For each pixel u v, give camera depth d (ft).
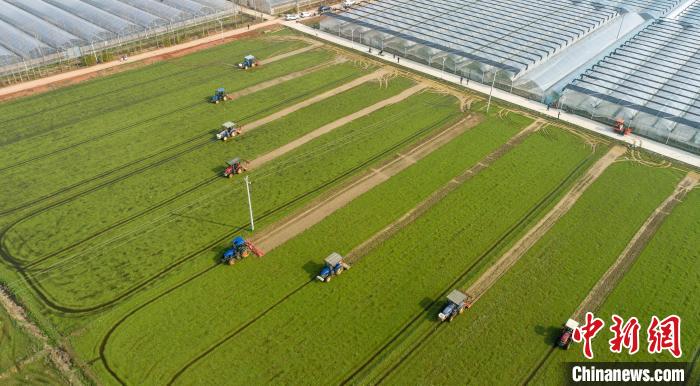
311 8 409.08
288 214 187.73
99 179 205.77
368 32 337.52
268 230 179.63
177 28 359.46
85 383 128.06
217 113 256.11
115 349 136.77
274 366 133.08
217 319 145.79
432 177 209.15
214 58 316.40
